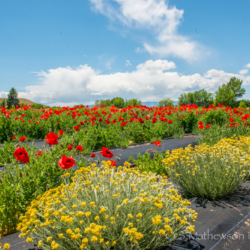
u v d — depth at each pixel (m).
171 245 1.96
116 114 11.95
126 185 2.24
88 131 6.89
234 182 2.97
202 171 3.04
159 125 9.17
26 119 9.27
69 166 2.38
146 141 8.07
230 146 3.97
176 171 3.19
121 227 1.84
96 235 1.53
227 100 59.38
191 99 68.75
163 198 2.07
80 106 14.52
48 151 3.26
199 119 10.62
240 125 8.28
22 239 2.15
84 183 2.17
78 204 1.91
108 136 6.91
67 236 1.73
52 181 2.84
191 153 3.63
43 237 1.83
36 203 1.99
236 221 2.39
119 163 4.98
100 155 5.64
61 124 8.93
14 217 2.36
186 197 3.12
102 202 1.98
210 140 6.87
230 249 1.92
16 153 2.54
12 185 2.62
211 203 2.88
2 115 8.62
